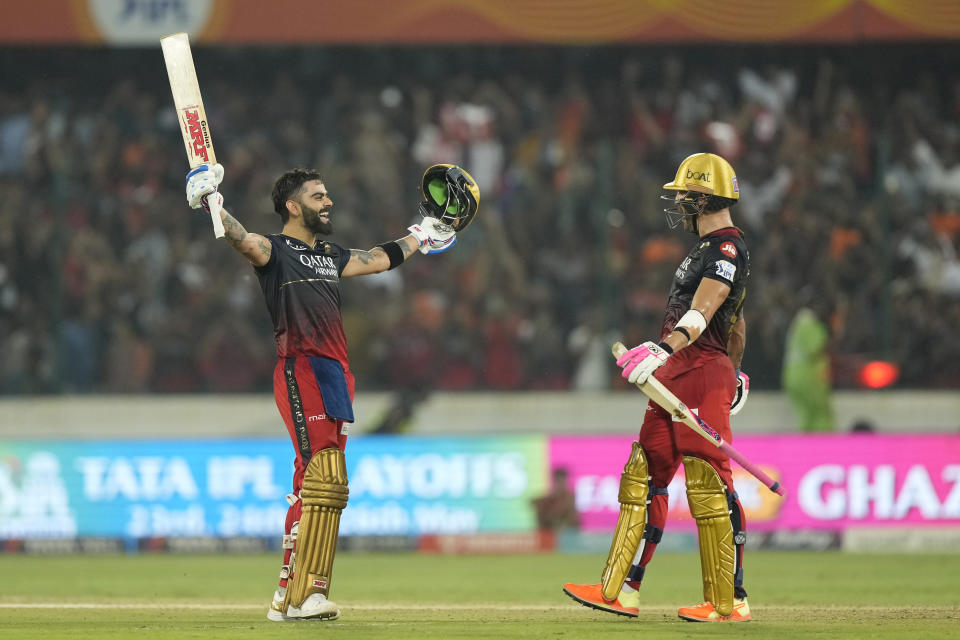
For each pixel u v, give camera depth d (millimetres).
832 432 43500
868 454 40094
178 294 48500
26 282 48031
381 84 54312
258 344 47812
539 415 44625
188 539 39906
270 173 52000
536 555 38844
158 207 50406
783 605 22859
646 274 49188
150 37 45688
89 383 46344
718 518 17188
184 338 47562
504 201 51250
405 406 44531
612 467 40188
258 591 27203
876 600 24438
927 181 51281
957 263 49250
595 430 44500
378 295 48500
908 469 40000
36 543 39750
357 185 51594
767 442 40250
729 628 15922
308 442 16922
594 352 46812
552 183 51594
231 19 45812
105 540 39844
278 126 53219
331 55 54375
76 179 50781
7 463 40000
